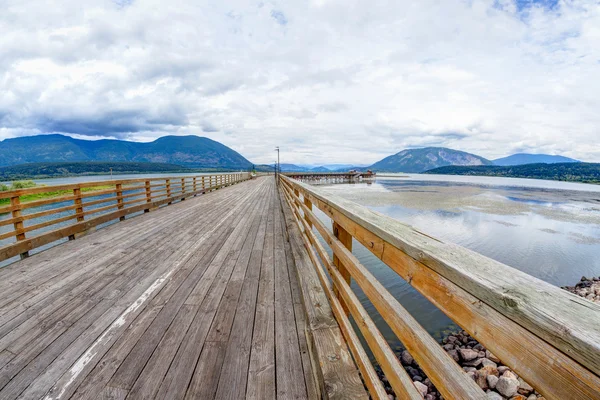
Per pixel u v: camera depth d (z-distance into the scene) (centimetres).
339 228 178
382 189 4594
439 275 71
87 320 232
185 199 1101
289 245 446
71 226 473
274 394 159
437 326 552
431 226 1705
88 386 165
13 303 259
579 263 1130
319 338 166
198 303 260
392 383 89
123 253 403
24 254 381
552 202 3484
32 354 191
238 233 526
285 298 269
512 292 49
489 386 365
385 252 105
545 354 40
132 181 704
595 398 32
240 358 187
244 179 3119
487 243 1367
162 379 170
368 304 583
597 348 31
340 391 129
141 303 260
